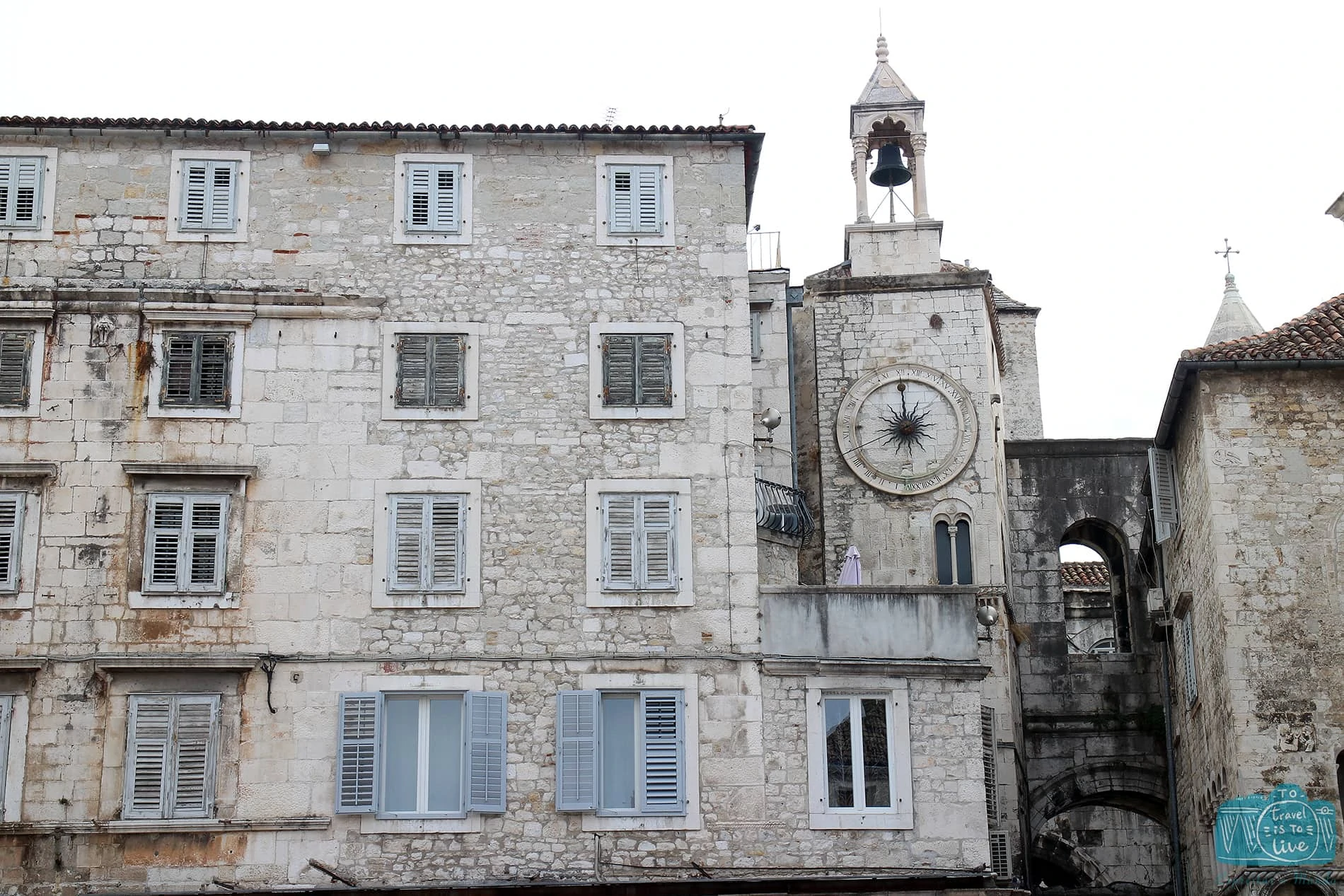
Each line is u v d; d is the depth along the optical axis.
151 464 31.47
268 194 33.19
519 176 33.50
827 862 30.38
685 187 33.62
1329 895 31.70
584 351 32.62
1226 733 33.66
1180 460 37.72
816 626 31.56
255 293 32.47
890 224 44.97
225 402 32.06
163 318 32.31
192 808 30.20
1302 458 33.91
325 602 31.17
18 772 30.14
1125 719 45.00
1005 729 40.97
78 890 29.75
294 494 31.66
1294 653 32.88
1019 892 30.03
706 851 30.34
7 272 32.59
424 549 31.52
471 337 32.59
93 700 30.52
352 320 32.59
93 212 32.94
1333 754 32.31
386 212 33.19
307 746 30.52
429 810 30.47
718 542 31.86
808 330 44.47
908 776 30.80
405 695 30.92
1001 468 45.25
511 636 31.17
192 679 30.69
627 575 31.58
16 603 30.89
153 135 33.25
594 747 30.61
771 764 30.81
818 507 43.16
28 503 31.39
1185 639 39.06
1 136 33.19
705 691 31.12
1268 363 34.00
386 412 32.09
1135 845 49.94
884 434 43.41
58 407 31.88
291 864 30.05
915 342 43.94
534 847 30.23
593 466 32.06
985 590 41.59
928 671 31.28
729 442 32.31
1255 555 33.44
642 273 33.12
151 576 31.12
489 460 31.98
